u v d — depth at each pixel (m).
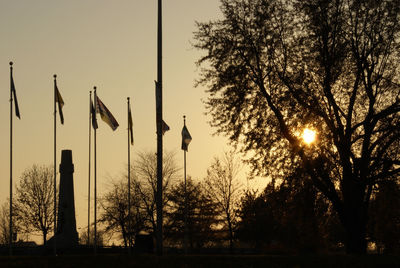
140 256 30.94
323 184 38.91
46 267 24.75
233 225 79.00
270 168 38.50
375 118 37.91
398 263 26.11
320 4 37.78
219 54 39.69
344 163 37.78
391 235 54.59
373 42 38.38
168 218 84.31
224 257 29.38
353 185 38.12
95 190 58.66
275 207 40.84
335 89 38.97
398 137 37.16
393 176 39.16
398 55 38.94
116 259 27.94
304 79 38.16
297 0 38.84
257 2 39.56
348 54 38.38
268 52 39.06
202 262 26.61
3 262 26.77
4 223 115.38
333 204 39.22
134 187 85.69
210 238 82.31
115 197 86.56
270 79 39.00
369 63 39.09
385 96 39.31
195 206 82.00
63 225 75.88
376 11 38.34
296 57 38.72
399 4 38.16
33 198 89.25
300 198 39.66
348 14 38.50
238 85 39.28
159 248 34.22
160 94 35.84
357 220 38.84
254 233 76.06
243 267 25.27
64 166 77.00
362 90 39.16
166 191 84.50
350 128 38.03
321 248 63.56
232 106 39.12
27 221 88.81
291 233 67.31
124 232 84.56
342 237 62.59
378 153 38.31
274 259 28.16
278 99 38.50
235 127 39.28
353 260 27.33
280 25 39.34
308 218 42.38
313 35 38.09
